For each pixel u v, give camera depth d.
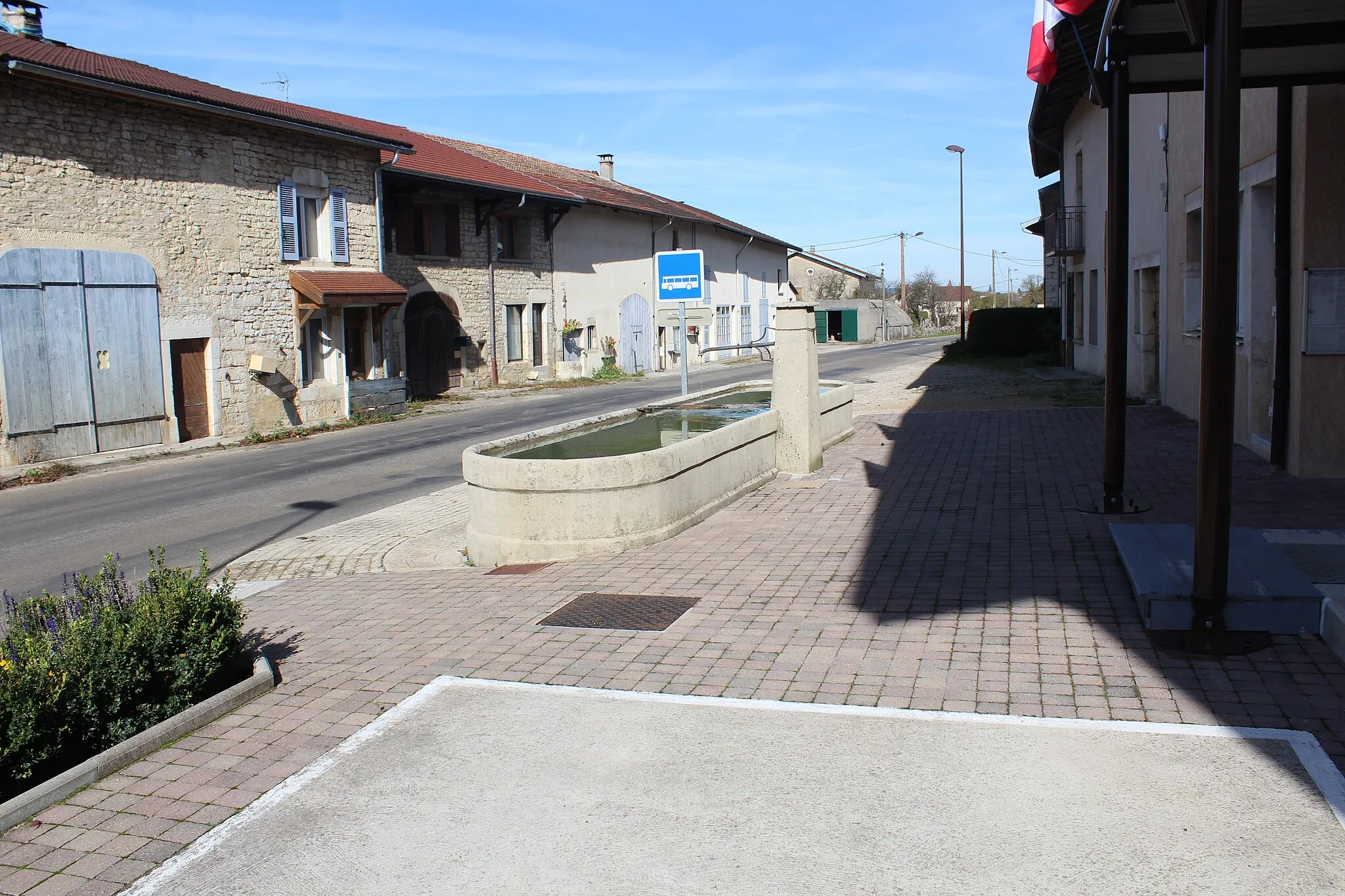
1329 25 6.32
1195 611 4.63
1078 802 3.34
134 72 16.53
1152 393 15.68
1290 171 8.30
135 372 15.54
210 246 16.77
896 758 3.74
